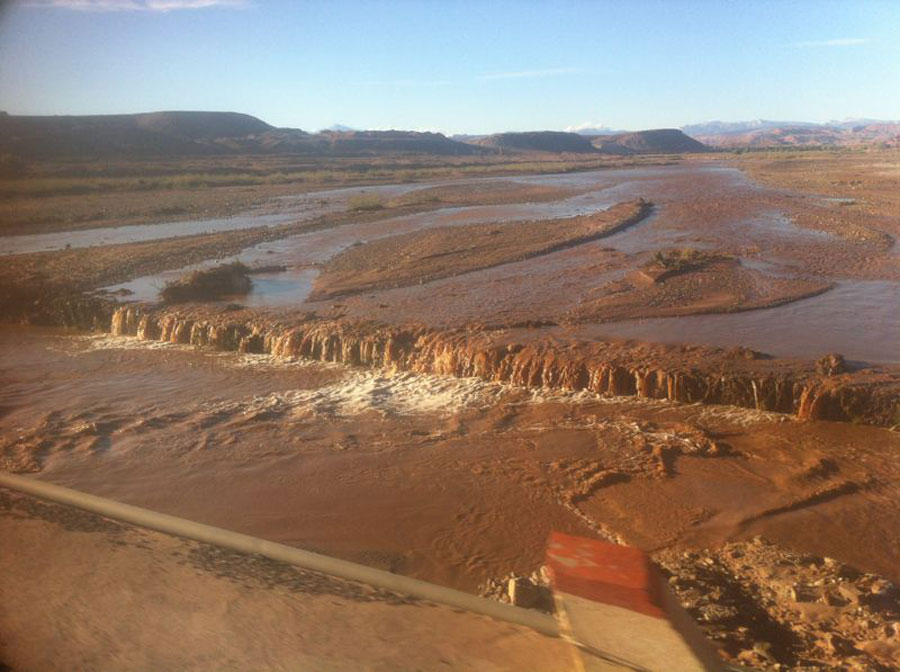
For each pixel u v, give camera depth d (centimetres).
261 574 354
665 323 1636
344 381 1516
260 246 3005
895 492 942
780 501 930
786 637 596
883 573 768
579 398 1332
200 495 1031
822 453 1059
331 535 899
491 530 896
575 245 2733
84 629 314
